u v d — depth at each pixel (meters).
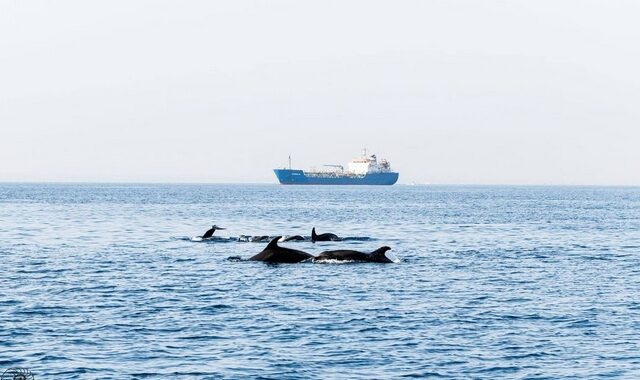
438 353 45.41
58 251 101.00
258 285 69.94
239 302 61.03
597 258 97.19
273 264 85.69
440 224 167.12
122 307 58.56
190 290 66.88
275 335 49.44
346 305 60.00
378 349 46.12
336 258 86.88
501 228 156.50
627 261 93.81
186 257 93.69
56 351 44.94
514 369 42.38
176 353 44.88
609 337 49.62
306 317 55.16
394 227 155.38
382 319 54.56
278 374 40.97
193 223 164.00
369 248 107.12
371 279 74.19
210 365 42.50
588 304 61.38
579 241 125.62
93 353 44.69
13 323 52.19
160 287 68.50
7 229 141.75
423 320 54.38
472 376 41.09
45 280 72.50
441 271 81.00
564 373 41.75
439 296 64.56
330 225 159.62
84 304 59.66
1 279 73.00
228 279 73.69
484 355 45.06
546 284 72.31
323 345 46.97
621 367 42.91
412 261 90.31
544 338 49.22
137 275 76.38
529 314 56.88
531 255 100.19
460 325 52.78
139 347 46.09
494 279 75.31
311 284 70.62
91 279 73.38
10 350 45.03
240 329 51.09
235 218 184.00
